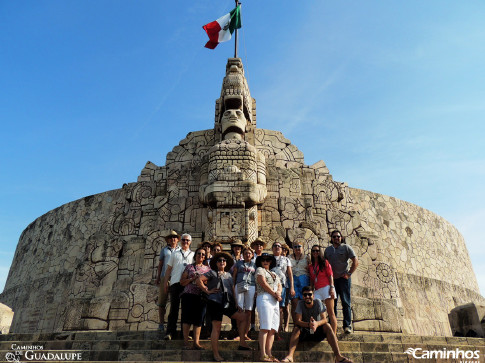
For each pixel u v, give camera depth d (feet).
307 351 18.40
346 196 44.34
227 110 41.52
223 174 36.47
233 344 19.29
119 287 35.09
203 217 38.27
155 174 44.14
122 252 37.45
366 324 29.14
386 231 51.88
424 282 51.08
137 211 42.04
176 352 18.07
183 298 19.06
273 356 17.84
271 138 45.68
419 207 58.59
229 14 49.47
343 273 21.90
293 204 39.42
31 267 56.29
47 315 46.47
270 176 41.37
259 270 18.25
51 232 56.75
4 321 33.19
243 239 33.94
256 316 28.27
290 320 29.07
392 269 37.88
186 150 45.16
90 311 30.48
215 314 17.81
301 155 45.52
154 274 33.99
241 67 45.80
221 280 18.78
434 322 48.42
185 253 21.89
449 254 59.06
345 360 17.30
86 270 36.96
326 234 39.19
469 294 57.98
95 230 50.16
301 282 21.52
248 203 35.88
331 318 19.43
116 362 16.55
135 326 29.60
